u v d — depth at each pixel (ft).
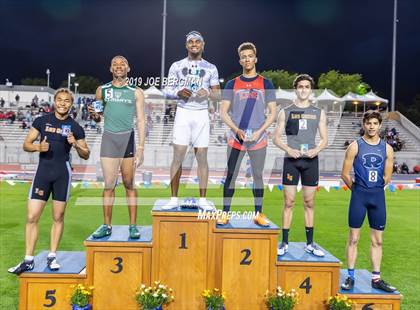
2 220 26.71
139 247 12.52
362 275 14.40
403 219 30.25
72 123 12.96
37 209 12.78
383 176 13.15
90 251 12.51
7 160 51.83
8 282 15.55
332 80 116.57
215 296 12.14
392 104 94.43
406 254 20.77
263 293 12.65
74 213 27.55
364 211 13.09
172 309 12.57
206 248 12.59
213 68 13.57
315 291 12.73
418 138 70.08
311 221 13.78
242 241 12.62
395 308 12.59
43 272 12.55
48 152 12.85
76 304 11.93
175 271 12.55
